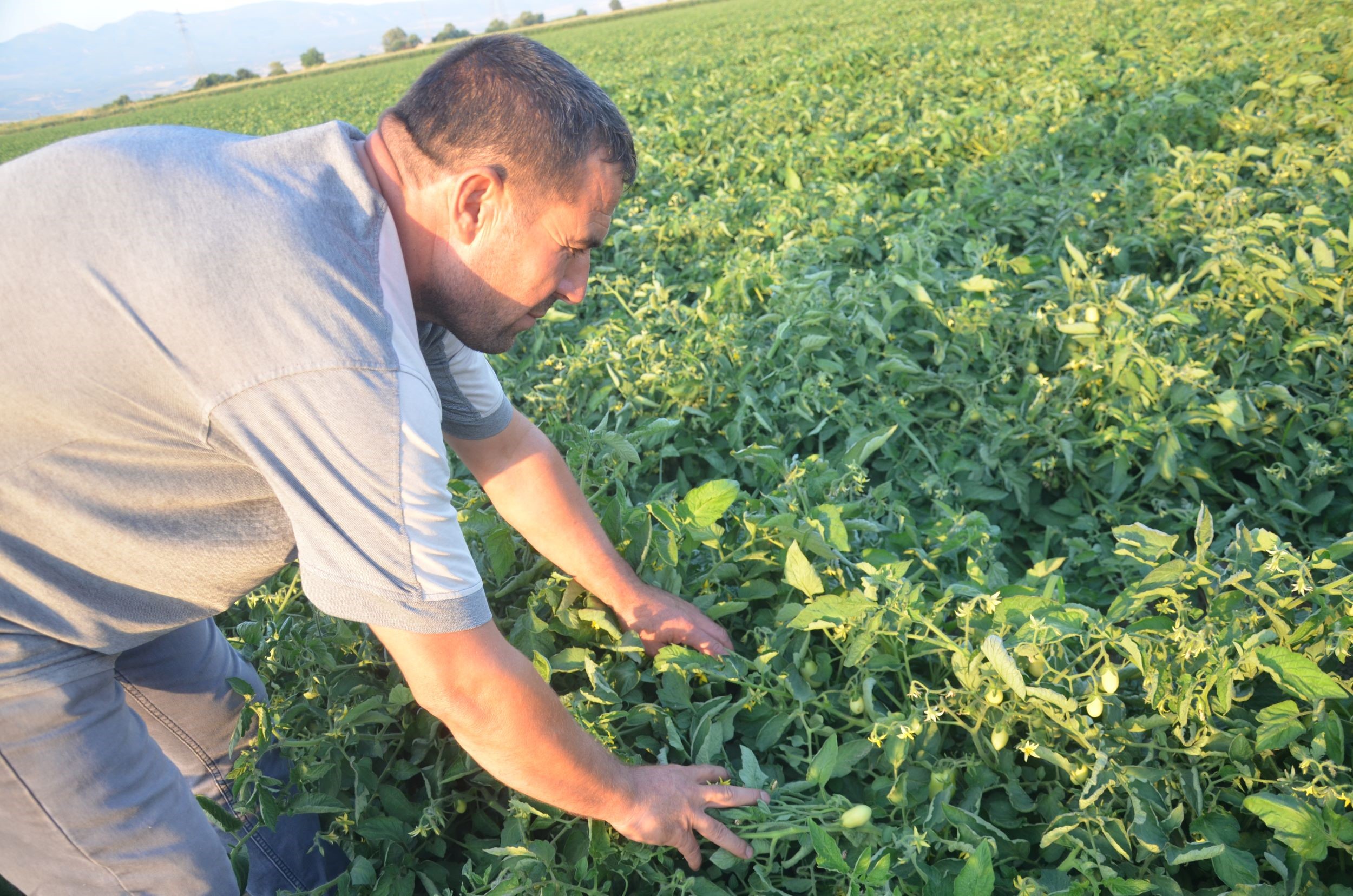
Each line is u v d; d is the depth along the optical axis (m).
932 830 1.80
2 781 1.47
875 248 4.83
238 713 2.08
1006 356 3.57
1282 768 1.91
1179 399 3.10
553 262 1.51
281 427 1.27
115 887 1.60
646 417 3.45
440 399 1.91
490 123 1.35
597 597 2.32
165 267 1.24
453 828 2.23
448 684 1.42
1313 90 6.72
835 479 2.61
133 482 1.40
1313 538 2.88
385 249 1.37
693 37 31.25
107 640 1.55
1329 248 3.62
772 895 1.83
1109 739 1.85
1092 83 8.34
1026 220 4.96
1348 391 3.19
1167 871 1.79
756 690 2.12
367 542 1.32
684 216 5.60
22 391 1.29
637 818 1.72
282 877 2.03
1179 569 1.92
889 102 8.59
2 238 1.28
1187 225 4.54
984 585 2.21
